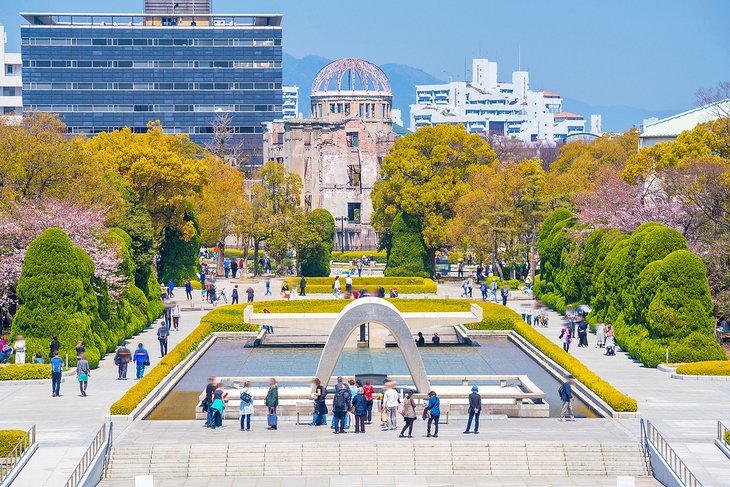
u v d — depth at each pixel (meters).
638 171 129.00
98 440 60.62
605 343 96.12
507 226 153.00
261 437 64.44
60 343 85.38
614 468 61.34
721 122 128.12
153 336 106.94
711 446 62.28
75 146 111.88
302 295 144.38
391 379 81.50
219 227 171.12
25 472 57.09
